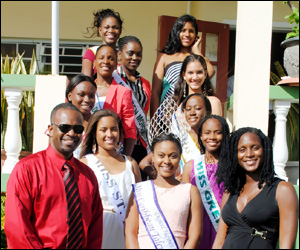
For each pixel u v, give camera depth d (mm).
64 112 3525
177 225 3564
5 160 5227
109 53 4625
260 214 3336
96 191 3652
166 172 3645
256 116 4812
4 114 5918
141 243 3555
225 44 7301
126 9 8078
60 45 8141
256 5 4832
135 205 3646
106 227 3887
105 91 4652
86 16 8086
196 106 4336
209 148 4023
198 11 8039
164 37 7086
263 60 4828
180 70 5113
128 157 4152
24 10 8070
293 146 6047
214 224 3922
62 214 3455
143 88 5059
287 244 3240
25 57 8094
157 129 4711
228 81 7586
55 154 3561
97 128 4035
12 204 3391
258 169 3486
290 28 7949
